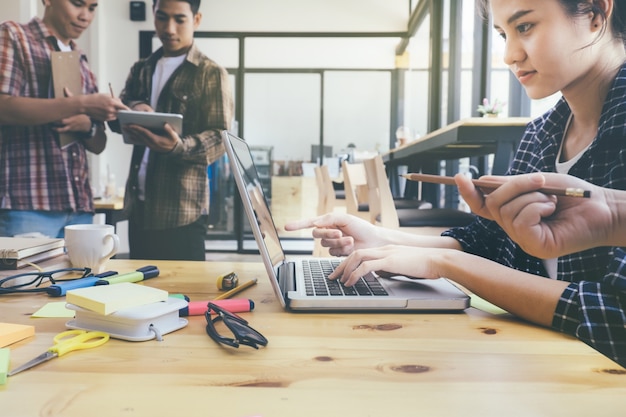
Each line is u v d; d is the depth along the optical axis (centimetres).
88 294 57
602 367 47
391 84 586
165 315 58
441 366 47
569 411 38
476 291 69
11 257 88
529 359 50
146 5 518
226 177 589
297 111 591
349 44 580
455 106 416
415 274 73
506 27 81
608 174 81
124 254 508
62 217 203
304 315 66
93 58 508
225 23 560
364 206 338
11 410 37
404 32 562
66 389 41
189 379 44
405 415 37
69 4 197
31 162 191
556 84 80
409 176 61
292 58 580
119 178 525
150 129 204
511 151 184
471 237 103
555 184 52
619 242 52
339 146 596
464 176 55
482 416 37
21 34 190
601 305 58
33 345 52
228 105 234
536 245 51
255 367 47
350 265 76
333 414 37
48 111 185
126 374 45
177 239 230
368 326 61
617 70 83
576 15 75
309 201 595
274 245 86
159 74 232
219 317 61
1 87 181
